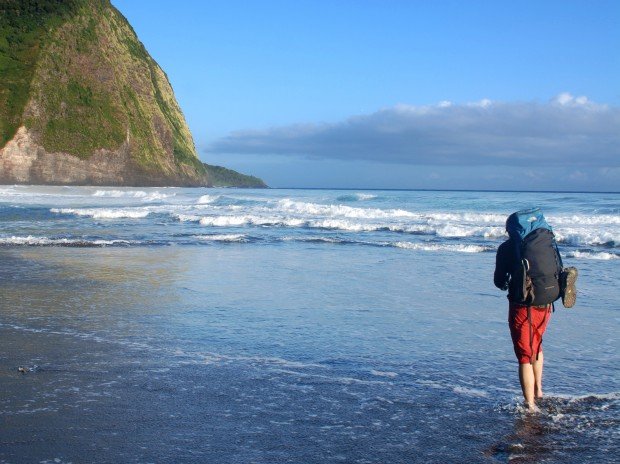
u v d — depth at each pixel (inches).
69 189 2573.8
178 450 144.2
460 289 372.2
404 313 301.0
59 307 310.8
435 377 201.2
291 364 213.9
